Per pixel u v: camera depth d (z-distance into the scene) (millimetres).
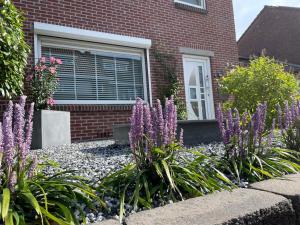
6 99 6016
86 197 1900
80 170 2855
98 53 7734
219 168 2734
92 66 7594
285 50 19531
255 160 2803
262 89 6141
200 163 2701
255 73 6297
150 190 2137
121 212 1774
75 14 7258
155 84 8398
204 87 9453
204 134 5332
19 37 4566
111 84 7824
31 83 6191
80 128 6957
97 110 7227
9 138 1662
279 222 1769
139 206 1987
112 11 7848
